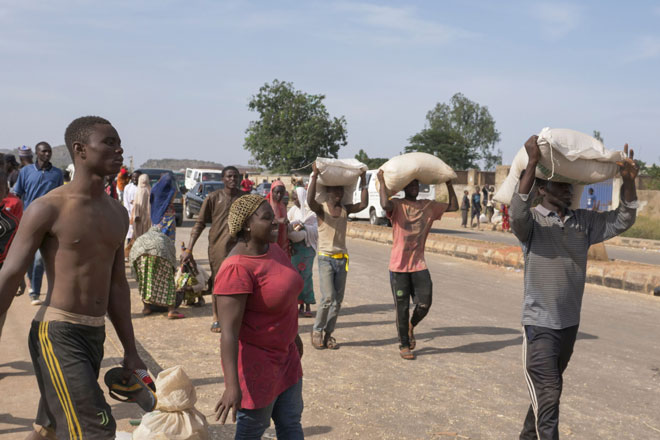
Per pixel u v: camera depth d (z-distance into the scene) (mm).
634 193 3629
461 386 5438
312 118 79625
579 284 3723
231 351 2855
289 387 3146
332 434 4305
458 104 113438
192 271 8109
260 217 2949
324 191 6668
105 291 2807
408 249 6203
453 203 6559
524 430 3879
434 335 7301
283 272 2996
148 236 7723
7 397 4402
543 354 3637
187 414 3523
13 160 7984
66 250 2662
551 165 3600
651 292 10055
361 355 6391
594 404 5066
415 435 4328
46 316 2664
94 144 2688
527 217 3615
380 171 6492
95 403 2680
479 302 9391
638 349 6793
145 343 6496
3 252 4320
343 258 6586
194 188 25547
